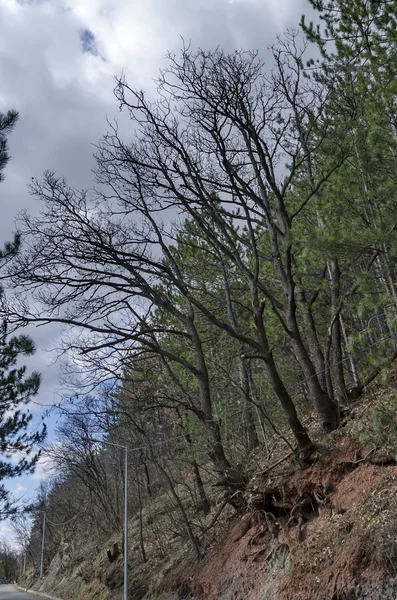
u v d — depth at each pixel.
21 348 24.72
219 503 21.92
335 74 16.20
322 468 15.44
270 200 19.53
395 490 12.48
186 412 22.91
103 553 36.19
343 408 16.97
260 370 23.25
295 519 15.31
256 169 17.78
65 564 51.50
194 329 20.61
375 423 13.41
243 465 19.98
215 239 18.02
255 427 24.30
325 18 15.69
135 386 24.02
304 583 12.66
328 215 13.55
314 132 16.64
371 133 13.15
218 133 17.72
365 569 11.32
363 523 12.30
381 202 13.06
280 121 17.67
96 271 18.95
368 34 14.73
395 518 11.46
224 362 21.14
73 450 40.81
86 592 33.25
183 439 23.12
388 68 13.57
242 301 21.45
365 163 13.63
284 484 16.19
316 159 17.78
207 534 20.94
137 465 33.16
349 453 14.96
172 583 20.33
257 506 16.61
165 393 21.44
